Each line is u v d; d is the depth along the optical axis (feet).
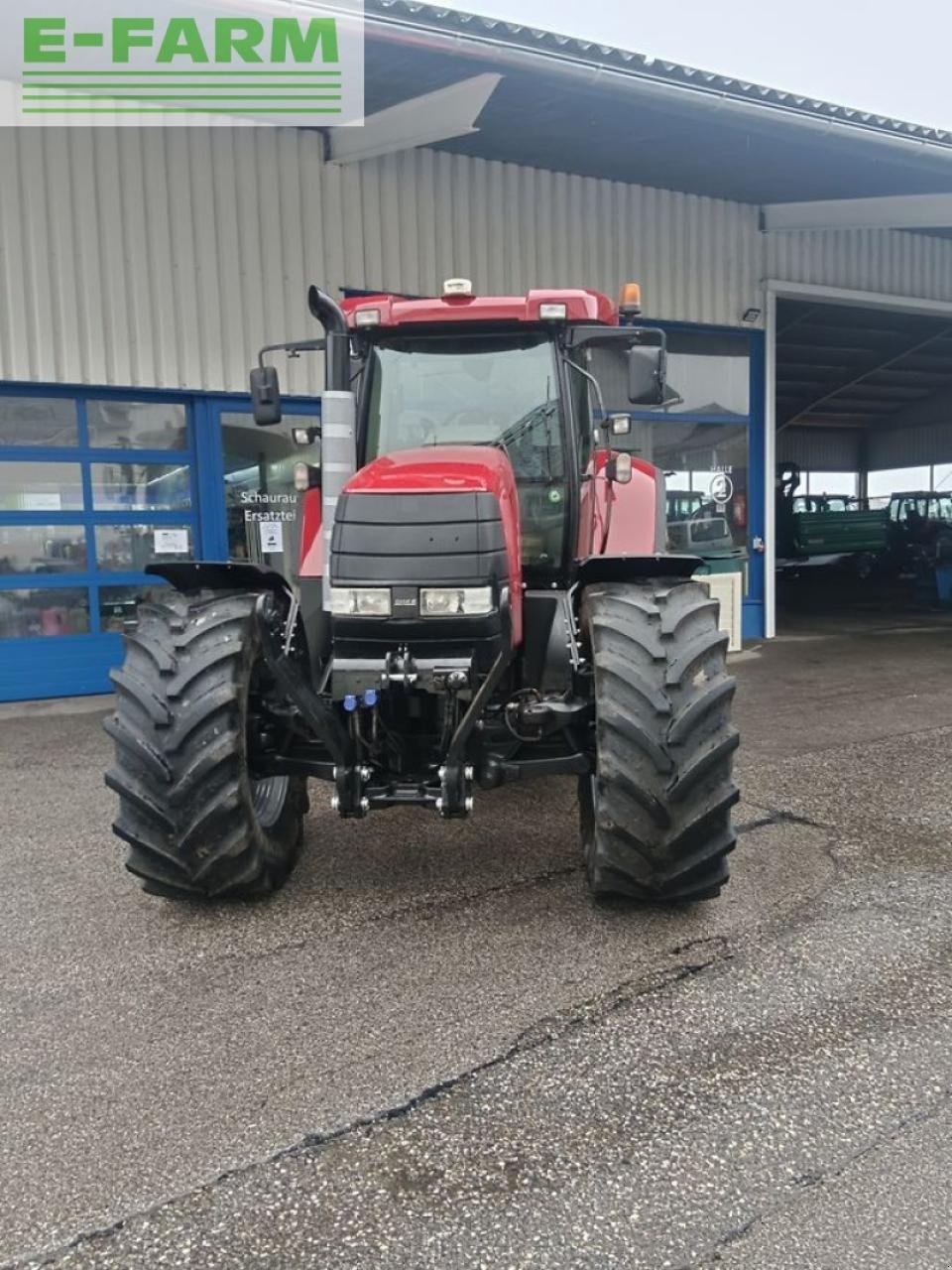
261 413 14.02
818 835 13.82
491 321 13.01
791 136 24.23
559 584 13.19
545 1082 7.94
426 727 11.17
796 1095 7.75
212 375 25.89
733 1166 6.97
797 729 20.67
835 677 27.45
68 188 24.08
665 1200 6.64
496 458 11.63
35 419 24.79
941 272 37.47
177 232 25.14
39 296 24.12
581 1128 7.38
